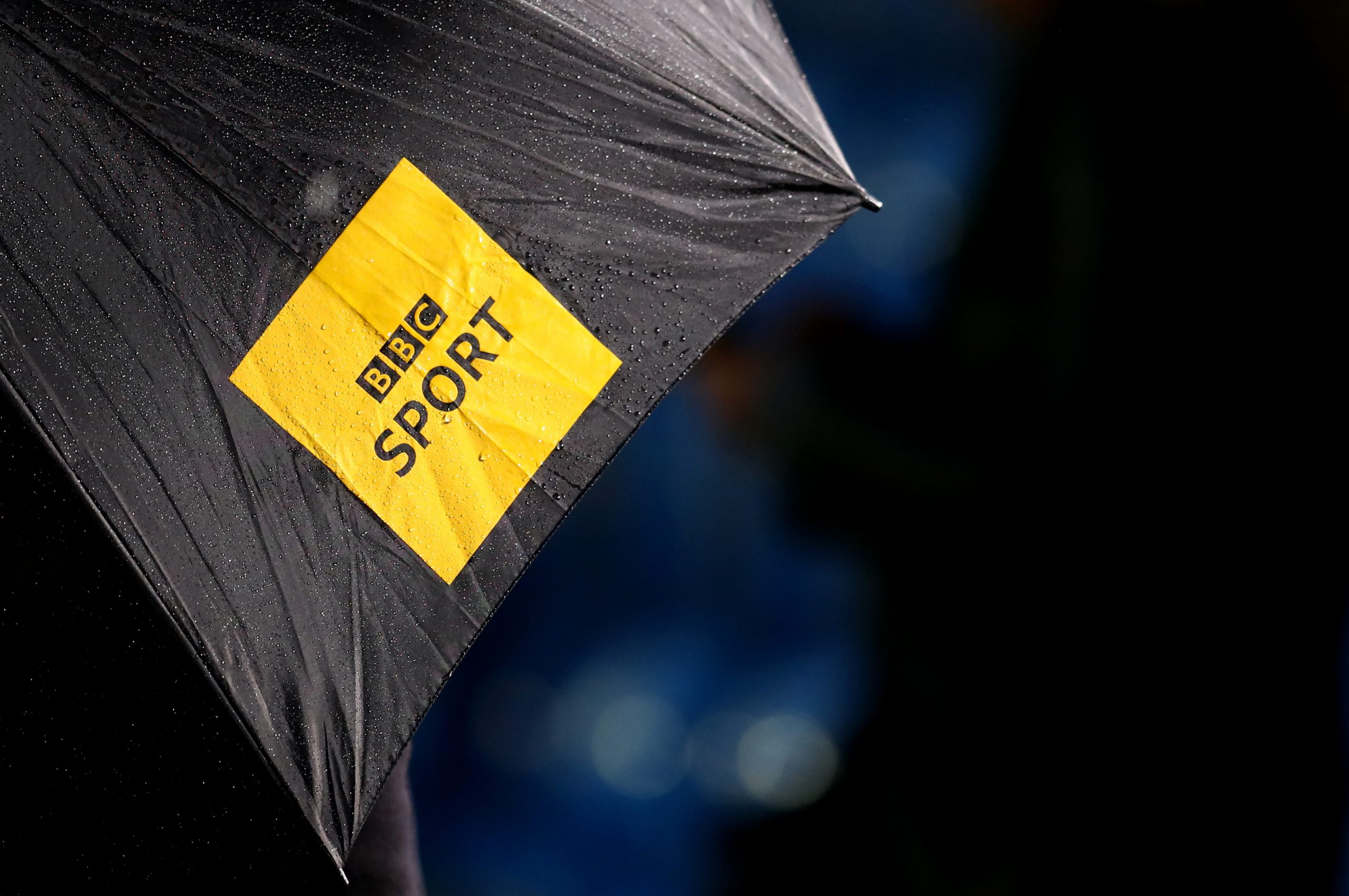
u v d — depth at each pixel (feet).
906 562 15.28
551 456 12.41
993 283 15.01
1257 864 14.53
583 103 12.58
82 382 12.25
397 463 12.35
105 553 12.23
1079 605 14.70
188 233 12.32
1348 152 14.34
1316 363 14.39
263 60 12.39
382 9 12.48
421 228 12.39
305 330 12.34
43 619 12.28
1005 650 14.94
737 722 26.32
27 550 12.25
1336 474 14.44
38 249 12.25
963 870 15.11
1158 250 14.44
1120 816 14.66
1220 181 14.39
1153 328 14.46
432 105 12.45
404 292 12.37
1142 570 14.55
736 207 12.66
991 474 14.90
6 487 12.22
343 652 12.34
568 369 12.44
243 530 12.30
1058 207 14.61
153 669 12.28
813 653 27.02
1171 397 14.46
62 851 12.42
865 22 31.68
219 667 12.27
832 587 27.48
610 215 12.53
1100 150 14.55
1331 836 14.62
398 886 12.98
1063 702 14.76
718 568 27.66
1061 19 14.71
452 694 26.91
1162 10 14.43
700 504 27.58
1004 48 30.14
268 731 12.30
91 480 12.22
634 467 27.81
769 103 12.85
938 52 31.24
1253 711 14.51
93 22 12.34
